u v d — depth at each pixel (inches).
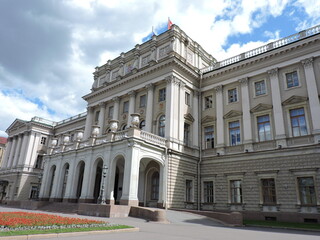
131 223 617.6
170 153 1021.8
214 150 1115.9
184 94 1165.1
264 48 1088.2
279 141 934.4
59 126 2155.5
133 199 839.1
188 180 1090.1
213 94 1203.9
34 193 1995.6
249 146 1007.0
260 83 1064.8
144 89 1254.3
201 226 645.9
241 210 962.1
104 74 1560.0
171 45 1197.7
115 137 984.3
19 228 391.2
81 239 352.2
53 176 1343.5
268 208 901.2
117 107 1354.6
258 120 1027.9
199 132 1187.9
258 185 944.9
